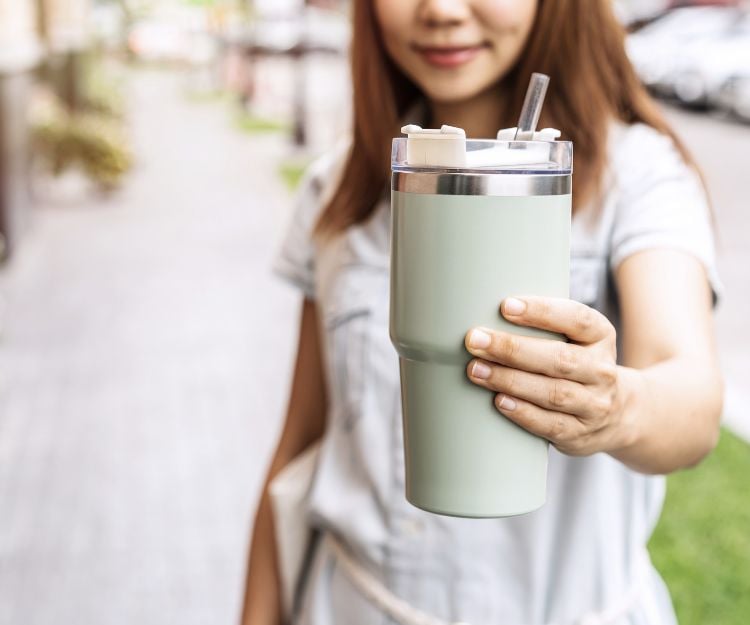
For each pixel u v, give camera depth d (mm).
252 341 6930
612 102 1324
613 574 1283
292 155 16469
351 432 1389
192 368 6359
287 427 1629
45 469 4879
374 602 1357
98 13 35594
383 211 1441
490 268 782
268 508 1604
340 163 1562
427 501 835
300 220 1581
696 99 20719
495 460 817
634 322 1138
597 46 1303
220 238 10445
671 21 23531
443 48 1248
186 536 4234
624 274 1195
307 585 1509
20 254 9539
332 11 20312
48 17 13477
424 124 1480
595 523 1278
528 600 1291
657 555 3928
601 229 1258
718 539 4059
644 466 991
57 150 12367
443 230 782
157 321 7398
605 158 1266
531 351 787
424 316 799
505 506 824
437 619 1315
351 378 1390
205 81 32750
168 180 14195
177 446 5156
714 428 1035
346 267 1431
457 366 805
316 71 28359
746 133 18438
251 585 1601
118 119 15953
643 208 1229
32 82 11500
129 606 3721
